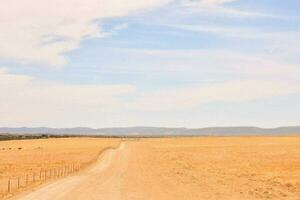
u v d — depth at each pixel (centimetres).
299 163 7556
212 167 7175
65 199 3425
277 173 5847
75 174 6384
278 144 17025
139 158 10719
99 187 4428
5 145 18875
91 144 19250
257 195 3788
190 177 5603
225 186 4506
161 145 18750
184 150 14050
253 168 6738
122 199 3497
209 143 19875
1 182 5044
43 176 5878
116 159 10475
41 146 17638
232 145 16938
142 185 4669
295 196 3703
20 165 8119
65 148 15738
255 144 17388
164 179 5406
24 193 3812
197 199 3531
